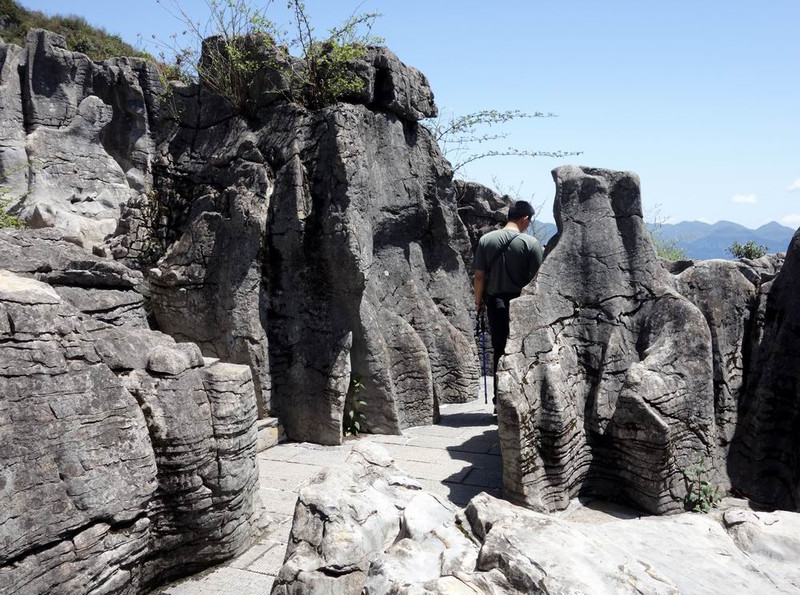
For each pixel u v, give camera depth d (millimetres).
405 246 8086
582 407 5301
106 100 17125
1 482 2881
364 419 7047
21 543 2908
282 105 7188
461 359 8516
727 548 2645
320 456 6273
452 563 2348
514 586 2105
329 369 6641
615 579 2121
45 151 15844
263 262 6824
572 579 2086
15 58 15805
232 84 7422
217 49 7578
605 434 5152
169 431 3791
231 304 6750
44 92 16188
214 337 6930
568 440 5023
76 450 3223
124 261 7617
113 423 3441
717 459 5059
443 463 6062
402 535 2848
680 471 4840
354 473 3420
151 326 7387
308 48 7344
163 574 3906
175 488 3840
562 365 5234
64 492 3127
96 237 14414
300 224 6680
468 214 11211
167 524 3859
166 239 7559
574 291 5547
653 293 5348
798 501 4672
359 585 2842
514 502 4930
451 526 2736
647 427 4773
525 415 4871
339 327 6734
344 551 2885
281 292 6848
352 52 7156
